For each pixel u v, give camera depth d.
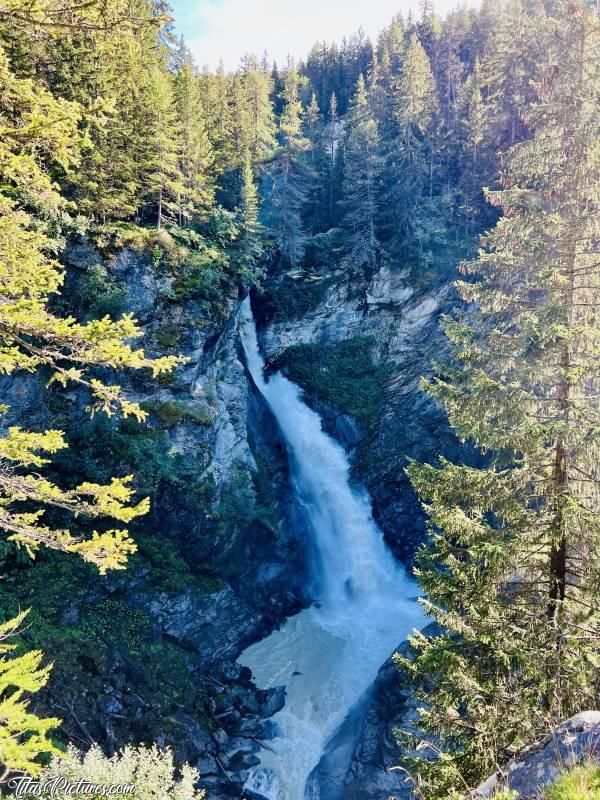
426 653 9.90
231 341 34.44
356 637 30.17
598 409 9.91
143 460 26.17
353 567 36.78
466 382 10.98
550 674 8.66
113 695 19.81
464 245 43.09
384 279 44.84
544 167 10.41
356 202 47.12
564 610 9.20
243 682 25.81
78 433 25.88
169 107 33.12
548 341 9.50
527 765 6.27
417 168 46.12
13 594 20.81
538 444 9.71
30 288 8.41
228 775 20.19
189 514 27.62
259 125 53.09
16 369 24.30
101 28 7.66
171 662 23.00
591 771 5.23
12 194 20.67
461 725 9.25
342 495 39.28
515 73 41.84
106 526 25.06
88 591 22.47
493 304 10.99
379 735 20.92
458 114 50.53
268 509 32.75
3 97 7.61
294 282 46.12
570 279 10.00
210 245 34.66
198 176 35.06
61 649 19.94
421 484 10.58
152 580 24.91
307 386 43.66
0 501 8.09
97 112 7.88
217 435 30.41
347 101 81.19
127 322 7.59
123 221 31.44
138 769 11.22
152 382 28.28
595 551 9.05
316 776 20.81
